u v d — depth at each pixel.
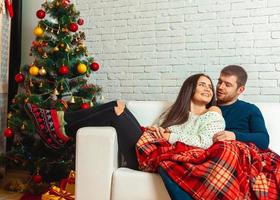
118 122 1.68
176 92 2.93
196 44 2.85
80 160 1.61
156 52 3.01
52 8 2.66
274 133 1.94
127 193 1.53
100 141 1.58
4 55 2.93
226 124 1.92
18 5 3.38
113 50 3.19
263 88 2.63
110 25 3.19
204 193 1.34
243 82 1.98
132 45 3.11
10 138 2.96
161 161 1.48
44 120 1.81
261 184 1.43
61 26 2.64
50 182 2.60
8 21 3.00
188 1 2.88
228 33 2.74
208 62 2.81
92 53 3.27
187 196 1.36
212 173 1.36
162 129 1.74
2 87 2.90
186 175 1.39
